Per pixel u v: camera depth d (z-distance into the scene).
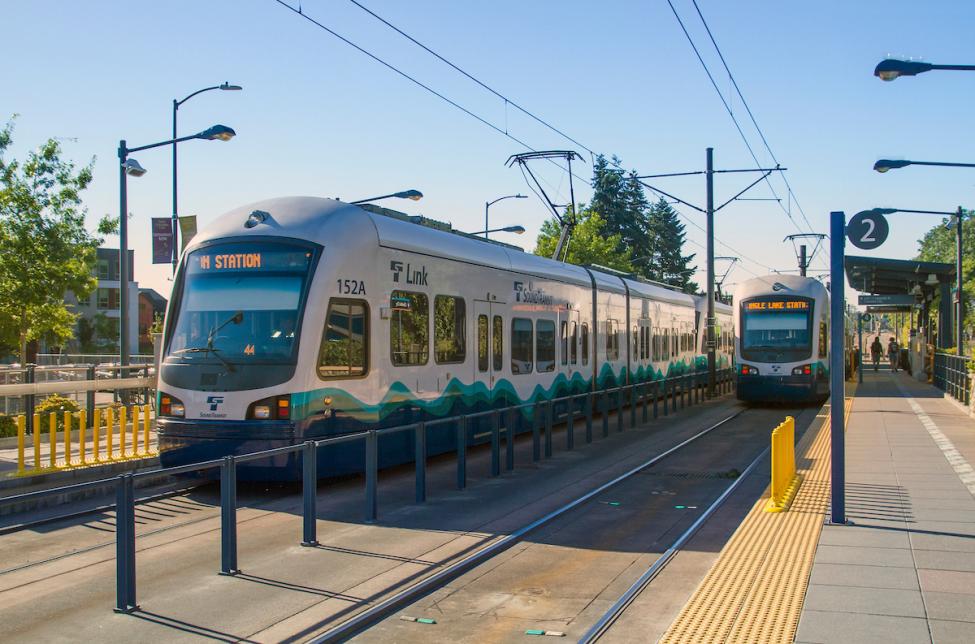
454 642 6.22
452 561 8.34
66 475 12.15
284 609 6.81
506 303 17.22
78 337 65.88
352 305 12.26
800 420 23.41
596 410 22.91
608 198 86.12
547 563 8.46
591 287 22.67
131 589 6.76
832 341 9.21
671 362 31.25
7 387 13.55
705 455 16.36
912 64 15.23
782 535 8.66
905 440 16.38
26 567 8.13
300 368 11.40
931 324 45.38
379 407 12.75
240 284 11.88
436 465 15.28
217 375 11.55
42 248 25.84
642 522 10.37
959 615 6.16
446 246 14.88
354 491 12.27
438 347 14.49
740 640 5.73
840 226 9.25
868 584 6.93
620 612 6.84
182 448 11.66
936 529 8.87
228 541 7.82
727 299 49.00
